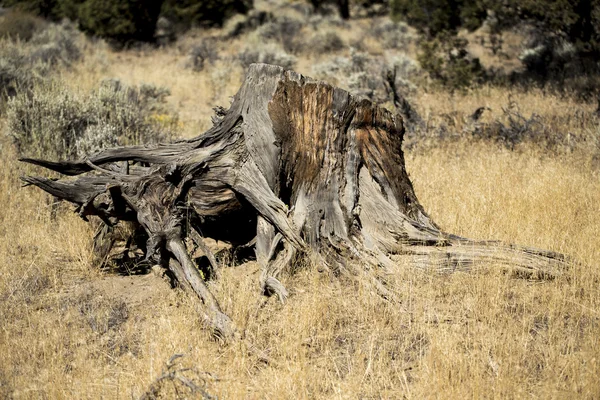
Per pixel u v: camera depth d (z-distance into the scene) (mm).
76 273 8055
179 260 6852
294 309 6359
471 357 5461
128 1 31250
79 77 20656
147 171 8141
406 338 5875
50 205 9656
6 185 10633
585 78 19375
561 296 6438
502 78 20969
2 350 5984
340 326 6262
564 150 12641
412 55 26359
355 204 7441
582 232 7957
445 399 4977
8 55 21250
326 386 5297
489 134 14109
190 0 35094
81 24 32438
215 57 26547
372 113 7875
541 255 7074
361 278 6863
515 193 9500
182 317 6391
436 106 17906
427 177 10883
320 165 7570
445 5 24500
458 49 21422
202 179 7746
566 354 5586
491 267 6898
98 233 8305
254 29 34875
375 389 5270
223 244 9070
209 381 5281
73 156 12055
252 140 7625
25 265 8164
